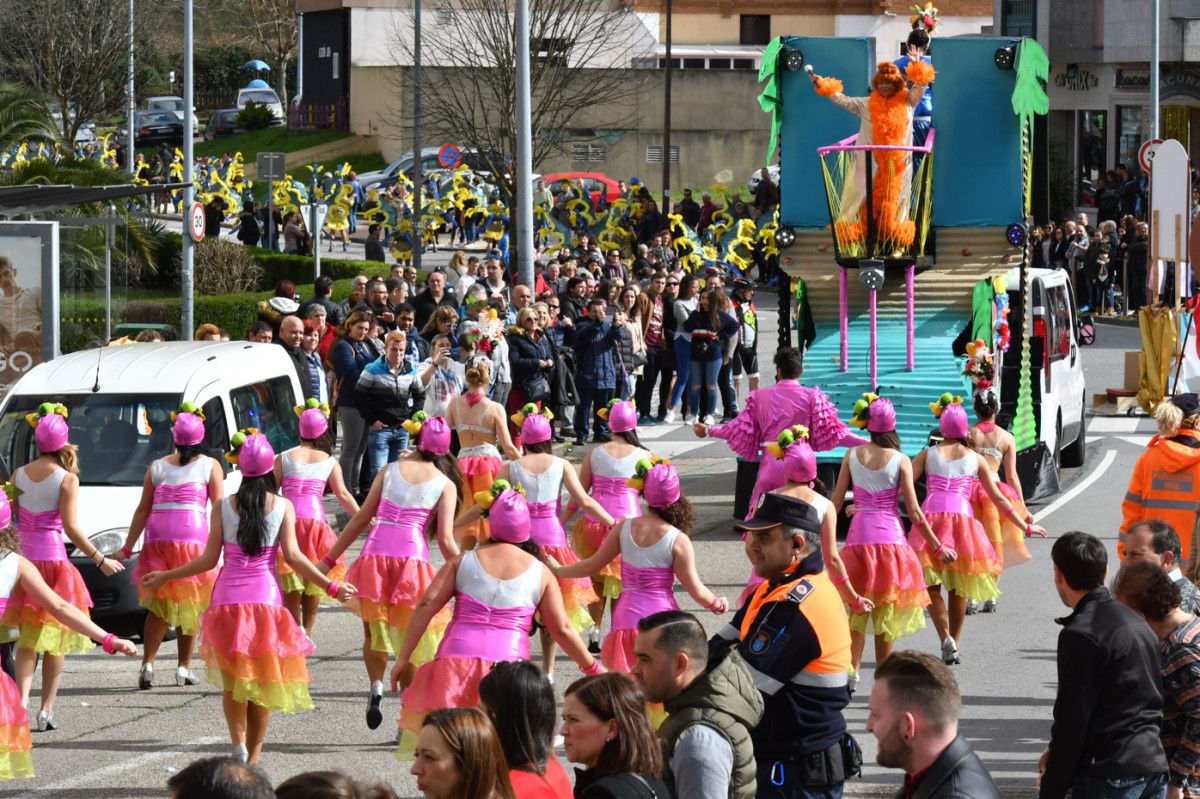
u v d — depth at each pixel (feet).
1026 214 73.46
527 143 95.50
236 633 40.65
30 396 59.00
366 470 76.74
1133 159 189.88
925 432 70.38
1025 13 201.57
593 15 226.38
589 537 51.44
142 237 123.85
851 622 47.42
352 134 269.23
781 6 268.82
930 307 73.31
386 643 44.91
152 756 42.75
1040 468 77.25
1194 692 28.66
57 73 210.38
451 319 74.28
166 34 243.81
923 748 21.67
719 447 95.61
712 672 25.62
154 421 58.08
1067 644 27.40
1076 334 88.63
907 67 69.56
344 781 19.21
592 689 23.13
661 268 106.42
